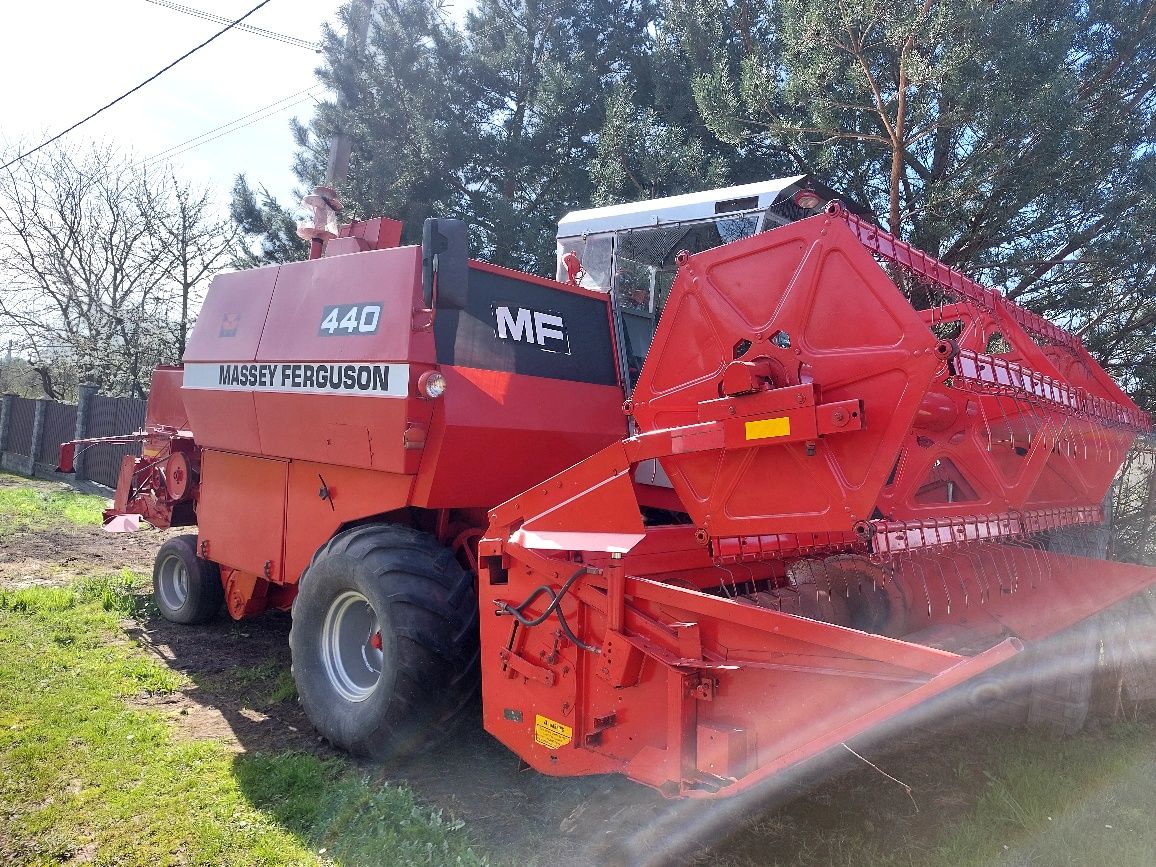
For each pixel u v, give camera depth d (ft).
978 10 20.21
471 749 13.50
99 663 16.84
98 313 75.41
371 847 10.25
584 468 10.84
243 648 18.69
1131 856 10.09
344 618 13.89
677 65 33.24
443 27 43.60
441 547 13.16
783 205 15.48
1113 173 22.70
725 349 9.83
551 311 15.19
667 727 9.36
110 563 27.22
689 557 11.41
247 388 16.17
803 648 8.48
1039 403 10.41
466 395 12.98
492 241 39.73
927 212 23.15
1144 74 22.76
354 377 13.57
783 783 11.85
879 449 8.39
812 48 23.59
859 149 25.53
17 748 12.51
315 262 15.46
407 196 41.37
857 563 11.52
